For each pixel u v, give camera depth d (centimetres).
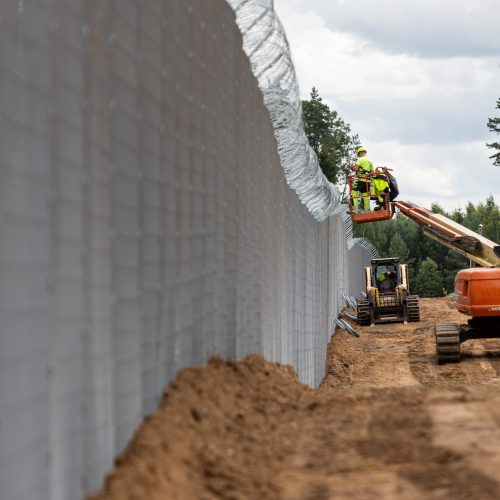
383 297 8969
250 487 1530
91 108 1328
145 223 1639
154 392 1711
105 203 1395
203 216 2139
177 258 1891
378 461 1745
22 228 1064
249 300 2778
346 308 10056
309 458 1781
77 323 1262
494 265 5931
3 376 1012
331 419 2159
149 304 1672
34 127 1102
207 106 2181
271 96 3209
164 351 1788
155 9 1705
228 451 1711
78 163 1268
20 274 1059
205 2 2159
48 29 1154
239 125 2627
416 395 2450
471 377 5369
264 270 3089
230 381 2188
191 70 2009
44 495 1133
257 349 2909
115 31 1455
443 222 6519
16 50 1047
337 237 8362
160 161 1748
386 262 9212
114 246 1448
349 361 6244
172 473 1477
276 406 2245
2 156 1004
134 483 1365
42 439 1129
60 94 1196
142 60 1616
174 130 1856
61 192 1198
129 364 1534
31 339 1094
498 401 2336
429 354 6431
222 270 2366
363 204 7056
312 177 4269
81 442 1280
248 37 2830
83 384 1293
